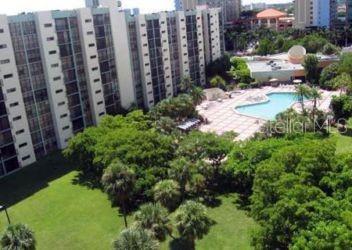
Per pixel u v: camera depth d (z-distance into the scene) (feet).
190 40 465.06
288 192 160.45
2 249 150.92
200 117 367.45
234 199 224.94
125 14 371.76
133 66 389.39
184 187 222.48
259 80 484.33
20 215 225.76
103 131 270.87
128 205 224.74
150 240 146.20
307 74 468.75
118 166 201.98
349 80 382.22
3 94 276.00
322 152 183.11
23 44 287.28
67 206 231.30
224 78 499.51
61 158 301.63
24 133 291.99
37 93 300.81
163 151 236.63
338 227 136.67
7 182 269.64
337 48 556.92
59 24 310.24
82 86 335.47
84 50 330.54
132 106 372.17
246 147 224.33
